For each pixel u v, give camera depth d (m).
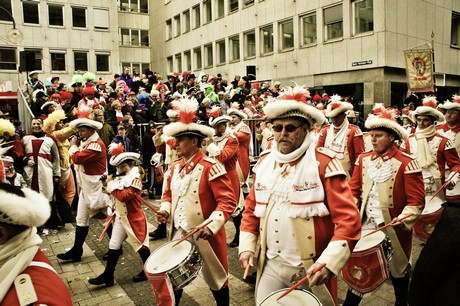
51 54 28.98
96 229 7.38
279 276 2.63
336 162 2.53
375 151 3.99
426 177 5.96
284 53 23.36
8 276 1.67
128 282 4.90
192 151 3.70
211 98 14.41
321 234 2.50
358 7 19.33
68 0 29.36
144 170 9.88
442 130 6.63
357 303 3.41
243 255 2.68
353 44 19.47
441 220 2.26
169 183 3.85
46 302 1.62
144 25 38.03
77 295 4.56
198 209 3.58
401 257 3.71
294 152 2.57
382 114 3.93
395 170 3.78
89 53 30.38
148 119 10.98
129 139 9.44
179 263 3.17
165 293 3.11
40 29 28.44
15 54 27.66
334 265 2.27
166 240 6.50
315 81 21.58
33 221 1.77
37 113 10.67
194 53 32.16
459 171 5.48
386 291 4.45
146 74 18.64
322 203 2.50
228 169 5.93
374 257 3.19
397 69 19.05
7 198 1.71
